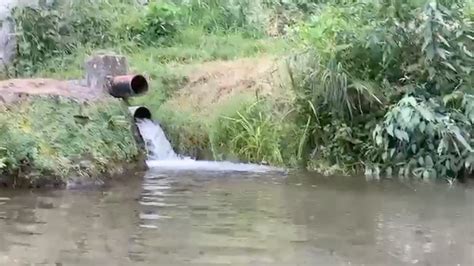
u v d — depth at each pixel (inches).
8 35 445.1
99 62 320.2
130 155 284.0
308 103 302.4
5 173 240.5
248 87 348.2
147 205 215.0
